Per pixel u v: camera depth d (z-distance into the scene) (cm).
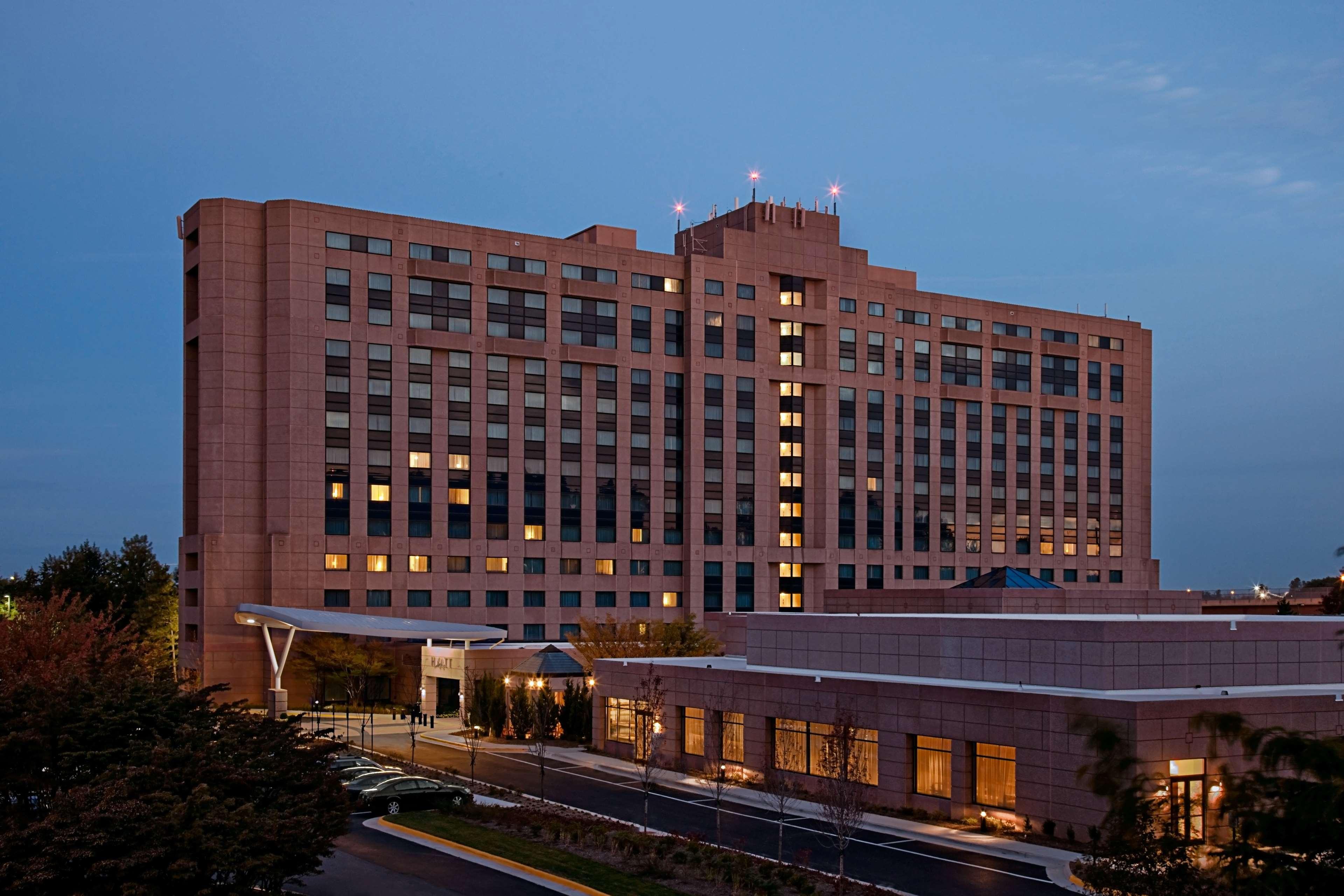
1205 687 4644
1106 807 3988
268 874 2747
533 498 11238
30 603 6272
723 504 12212
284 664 8844
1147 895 2570
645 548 11838
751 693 5628
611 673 6719
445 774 5881
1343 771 2169
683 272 12300
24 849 2553
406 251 10731
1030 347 14562
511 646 9325
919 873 3791
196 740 3027
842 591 8825
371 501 10462
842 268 13200
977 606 7619
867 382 13250
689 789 5456
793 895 3431
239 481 10150
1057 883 3631
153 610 11906
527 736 7369
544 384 11369
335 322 10388
